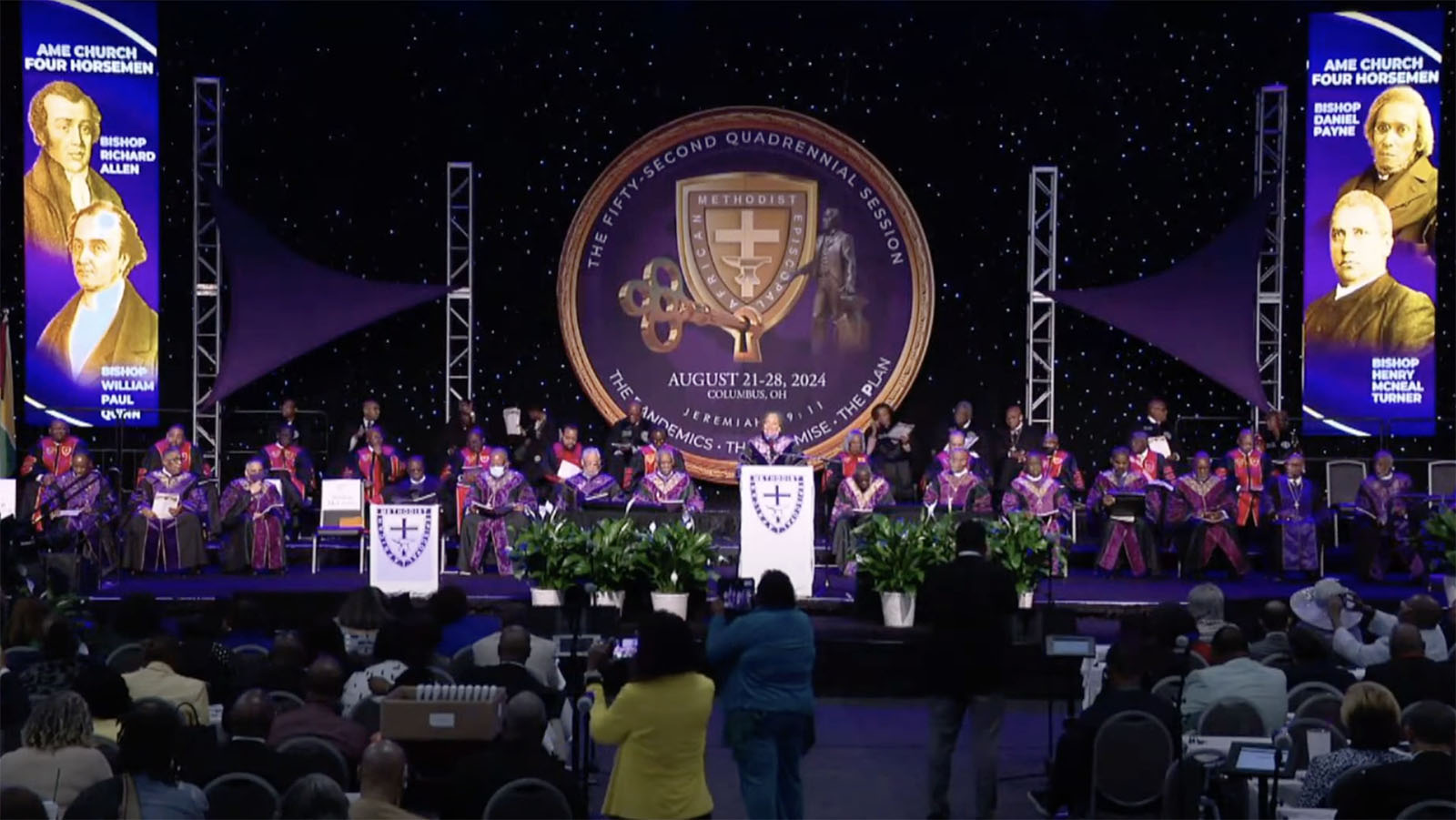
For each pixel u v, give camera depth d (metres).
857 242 19.81
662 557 13.92
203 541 17.33
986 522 13.78
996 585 8.83
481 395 19.94
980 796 8.75
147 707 6.63
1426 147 18.11
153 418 18.67
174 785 6.62
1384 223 18.19
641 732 7.19
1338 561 18.00
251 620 10.84
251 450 19.31
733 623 8.38
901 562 13.56
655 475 17.95
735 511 19.16
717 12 19.80
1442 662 9.19
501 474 17.78
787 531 14.37
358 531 17.28
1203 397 19.70
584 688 9.82
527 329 19.98
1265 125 19.50
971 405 19.53
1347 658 10.53
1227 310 18.88
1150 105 19.61
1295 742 8.27
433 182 19.80
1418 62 18.06
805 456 18.97
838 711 12.85
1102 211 19.72
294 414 18.77
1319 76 18.20
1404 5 18.75
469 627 10.64
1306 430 18.42
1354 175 18.20
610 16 19.80
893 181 19.70
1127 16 19.52
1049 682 10.27
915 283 19.72
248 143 19.59
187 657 9.43
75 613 12.31
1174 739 8.36
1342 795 6.74
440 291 19.17
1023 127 19.75
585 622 11.81
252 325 18.83
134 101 18.25
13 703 8.38
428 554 15.55
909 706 13.03
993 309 19.86
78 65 18.16
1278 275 18.84
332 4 19.61
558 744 8.73
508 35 19.75
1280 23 19.36
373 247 19.78
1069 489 18.14
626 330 19.86
